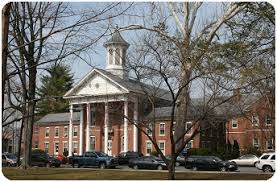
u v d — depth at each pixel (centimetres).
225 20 1748
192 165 3753
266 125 3762
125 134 5956
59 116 7350
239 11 1666
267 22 1591
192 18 2045
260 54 1589
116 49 1858
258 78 1585
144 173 2523
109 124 5900
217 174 2306
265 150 5406
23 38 1450
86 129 6544
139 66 1778
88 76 5753
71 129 6650
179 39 1723
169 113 5903
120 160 4962
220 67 1507
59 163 4509
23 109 1524
